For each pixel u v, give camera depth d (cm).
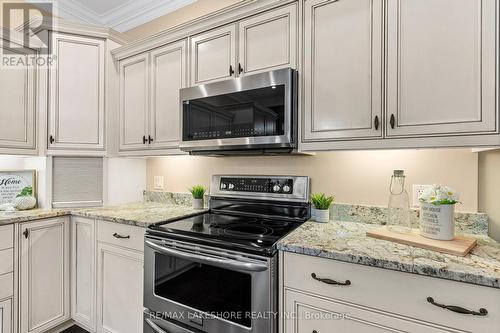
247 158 188
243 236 124
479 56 103
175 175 223
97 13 251
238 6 154
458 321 81
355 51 125
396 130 116
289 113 134
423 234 112
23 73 186
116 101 211
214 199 191
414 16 114
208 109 158
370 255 94
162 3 233
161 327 137
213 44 166
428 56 111
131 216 168
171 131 182
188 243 129
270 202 171
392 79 117
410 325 87
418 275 87
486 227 123
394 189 125
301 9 138
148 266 143
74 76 198
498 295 77
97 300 173
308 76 136
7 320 158
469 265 85
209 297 123
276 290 111
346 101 127
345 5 128
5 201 190
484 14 102
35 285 170
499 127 99
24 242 165
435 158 135
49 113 192
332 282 99
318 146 134
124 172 225
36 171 200
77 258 186
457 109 106
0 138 175
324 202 150
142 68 197
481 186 127
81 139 199
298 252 106
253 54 152
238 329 114
